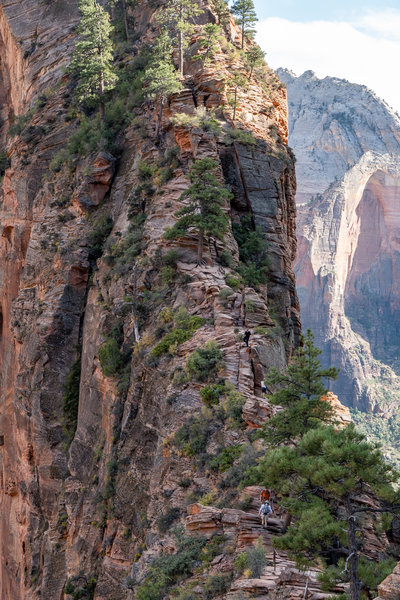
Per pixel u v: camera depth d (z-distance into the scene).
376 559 37.31
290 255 87.50
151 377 61.75
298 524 35.19
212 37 90.00
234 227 79.38
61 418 81.00
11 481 91.69
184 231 68.81
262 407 51.34
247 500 43.12
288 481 36.75
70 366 82.38
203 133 77.69
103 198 86.56
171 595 40.12
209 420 52.47
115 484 62.25
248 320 61.09
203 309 63.75
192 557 41.81
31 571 78.44
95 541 63.66
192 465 50.97
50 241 87.75
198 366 56.72
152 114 87.31
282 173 85.19
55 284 84.38
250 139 83.06
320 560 36.06
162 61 87.88
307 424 42.09
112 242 79.50
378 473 34.19
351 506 33.88
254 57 91.12
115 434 65.69
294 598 33.94
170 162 78.88
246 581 35.75
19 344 88.88
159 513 51.22
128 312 70.50
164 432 56.12
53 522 77.50
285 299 79.00
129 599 48.44
